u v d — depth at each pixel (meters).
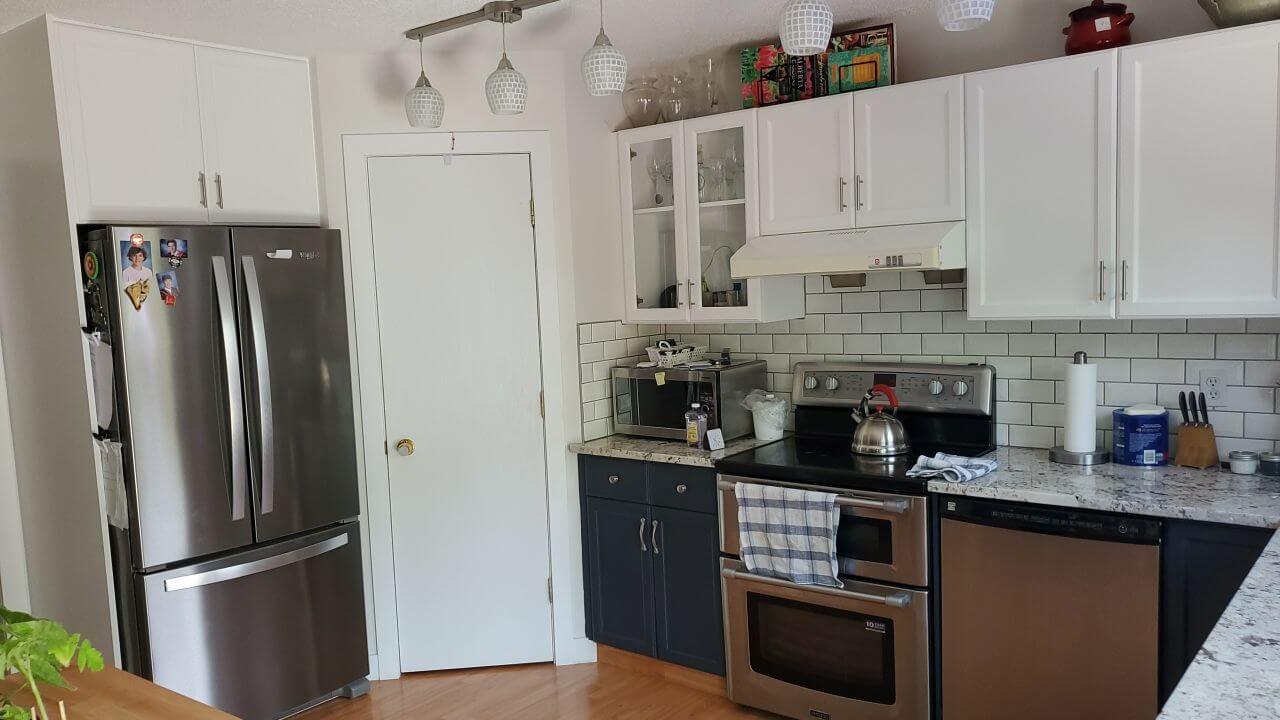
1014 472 2.84
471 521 3.69
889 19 3.31
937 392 3.28
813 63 3.29
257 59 3.29
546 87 3.58
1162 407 2.92
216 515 3.04
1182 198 2.58
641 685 3.54
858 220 3.17
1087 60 2.70
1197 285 2.58
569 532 3.74
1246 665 1.38
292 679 3.28
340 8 2.84
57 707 1.72
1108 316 2.73
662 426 3.71
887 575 2.87
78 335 2.90
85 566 3.06
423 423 3.63
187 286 2.95
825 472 2.97
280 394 3.18
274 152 3.35
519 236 3.63
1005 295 2.91
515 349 3.67
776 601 3.13
